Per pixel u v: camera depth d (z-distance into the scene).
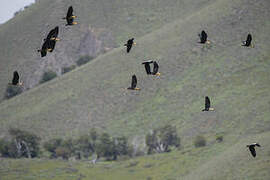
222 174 85.12
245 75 153.88
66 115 170.12
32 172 108.44
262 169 80.25
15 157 135.12
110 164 122.44
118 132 150.62
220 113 137.88
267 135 99.50
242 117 130.25
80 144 140.88
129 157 129.88
